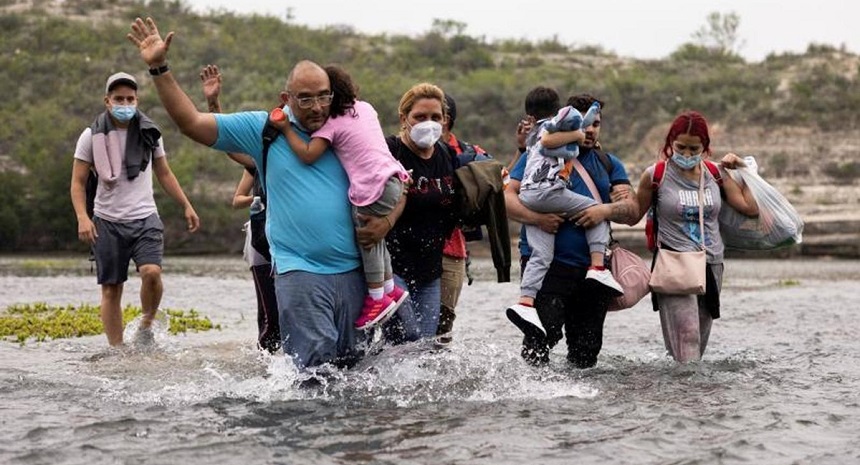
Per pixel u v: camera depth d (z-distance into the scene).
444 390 8.01
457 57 75.38
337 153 7.75
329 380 7.85
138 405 7.55
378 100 61.00
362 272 7.92
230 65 65.75
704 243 9.59
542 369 8.96
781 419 7.26
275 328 9.81
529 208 9.14
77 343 11.36
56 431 6.71
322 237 7.69
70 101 60.12
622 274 9.44
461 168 8.62
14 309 15.09
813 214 51.00
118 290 11.07
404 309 8.41
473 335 12.48
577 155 9.22
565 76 69.56
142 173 10.95
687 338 9.59
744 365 9.87
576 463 6.04
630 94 66.25
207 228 51.50
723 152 60.09
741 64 75.25
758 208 9.87
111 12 76.31
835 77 67.19
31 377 8.77
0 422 6.97
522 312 8.95
